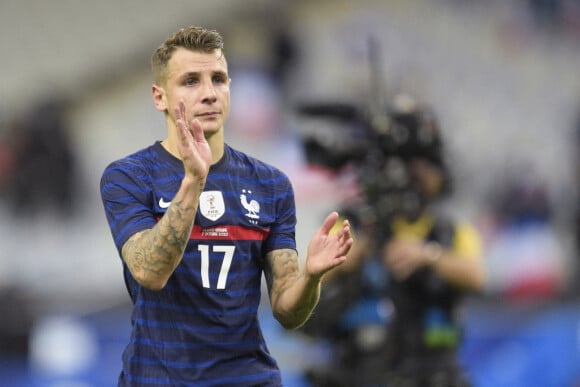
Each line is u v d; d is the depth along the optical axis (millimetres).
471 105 44906
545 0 47844
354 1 46250
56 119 39594
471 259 17922
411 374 17375
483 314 28500
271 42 43219
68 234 39062
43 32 47531
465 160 41531
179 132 10055
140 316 11062
